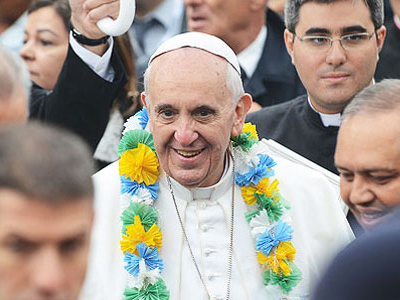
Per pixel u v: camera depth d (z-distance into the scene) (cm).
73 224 833
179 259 1634
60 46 2258
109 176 1691
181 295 1616
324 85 1958
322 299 750
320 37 1939
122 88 1955
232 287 1630
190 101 1534
